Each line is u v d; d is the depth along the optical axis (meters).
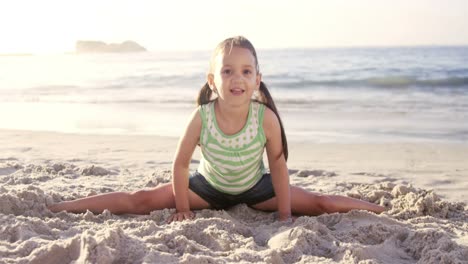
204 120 3.48
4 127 9.62
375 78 18.28
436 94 14.37
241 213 3.73
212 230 3.00
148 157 6.30
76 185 4.50
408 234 3.11
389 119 10.02
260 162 3.74
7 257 2.39
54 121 10.48
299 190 3.79
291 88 17.25
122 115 11.32
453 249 2.78
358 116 10.55
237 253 2.62
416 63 28.88
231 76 3.25
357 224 3.41
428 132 8.43
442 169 5.62
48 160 6.04
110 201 3.65
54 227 3.08
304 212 3.81
